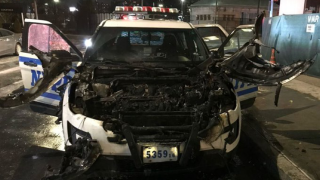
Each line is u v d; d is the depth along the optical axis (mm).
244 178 3350
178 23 4633
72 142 2984
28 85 4582
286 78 3250
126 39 4215
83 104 3021
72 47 4145
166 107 2996
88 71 3516
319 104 5551
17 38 13594
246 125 4516
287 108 5320
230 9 36969
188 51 4215
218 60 3783
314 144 3842
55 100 4441
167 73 3578
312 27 7922
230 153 2953
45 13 42125
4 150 3949
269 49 10117
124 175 2713
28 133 4535
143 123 2818
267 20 10461
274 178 3348
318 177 3074
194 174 3146
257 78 3471
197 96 3148
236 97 3307
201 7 38188
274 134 4164
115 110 2912
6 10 28766
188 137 2654
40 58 3666
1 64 11031
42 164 3586
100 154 2713
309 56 8086
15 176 3312
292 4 10375
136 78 3369
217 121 2867
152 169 2701
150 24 4441
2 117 5254
